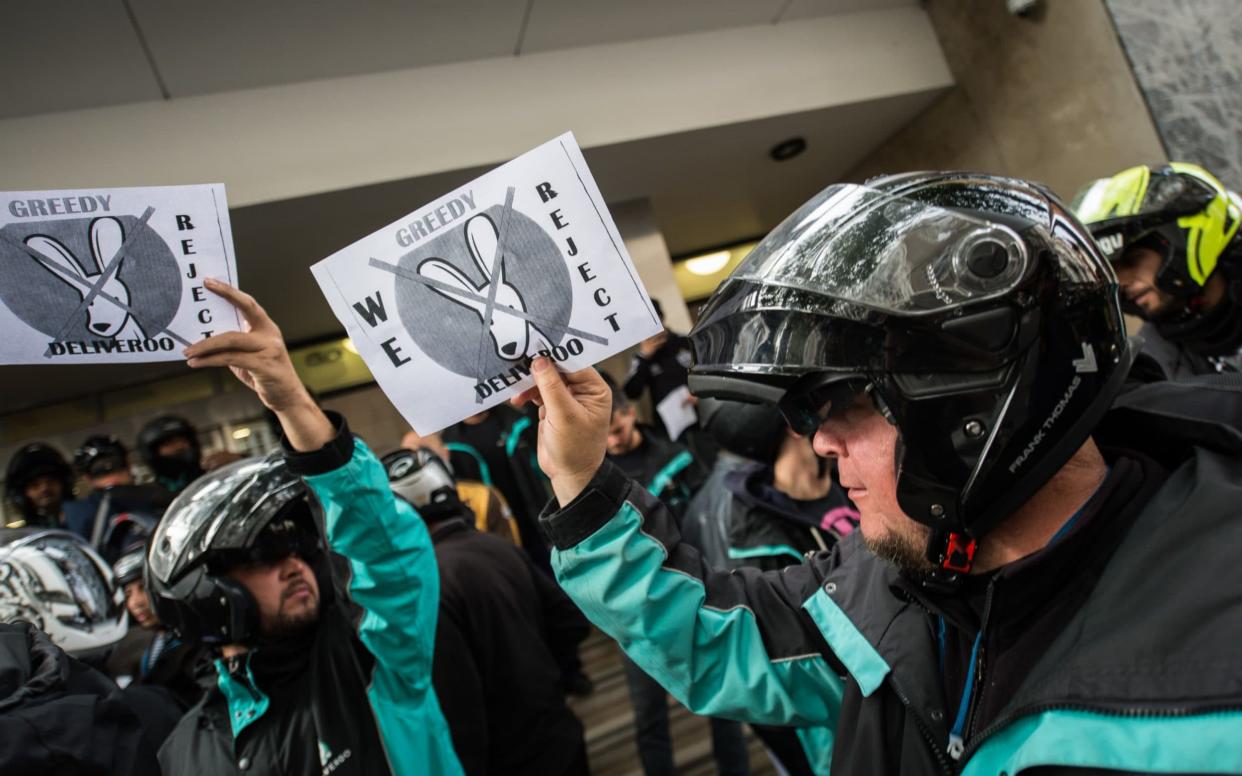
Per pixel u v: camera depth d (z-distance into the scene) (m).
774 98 3.53
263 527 0.96
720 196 4.32
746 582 0.79
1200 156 3.07
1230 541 0.46
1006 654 0.55
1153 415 0.59
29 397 3.91
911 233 0.55
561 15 3.11
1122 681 0.45
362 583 0.96
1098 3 3.14
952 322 0.52
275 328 0.82
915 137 4.09
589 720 2.68
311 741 0.96
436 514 1.49
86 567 1.21
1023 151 3.58
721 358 0.61
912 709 0.62
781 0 3.48
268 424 4.10
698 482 2.47
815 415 0.60
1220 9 3.16
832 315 0.56
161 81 2.72
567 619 1.60
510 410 3.13
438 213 0.69
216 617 0.94
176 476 2.55
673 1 3.26
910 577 0.63
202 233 0.73
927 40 3.81
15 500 2.59
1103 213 1.19
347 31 2.80
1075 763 0.44
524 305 0.69
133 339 0.73
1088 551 0.54
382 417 4.37
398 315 0.70
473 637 1.29
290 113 2.92
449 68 3.14
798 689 0.74
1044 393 0.52
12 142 2.62
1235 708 0.40
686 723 2.54
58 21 2.36
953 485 0.54
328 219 3.13
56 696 0.68
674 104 3.40
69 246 0.70
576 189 0.68
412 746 0.99
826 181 4.61
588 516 0.71
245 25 2.61
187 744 0.99
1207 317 1.18
